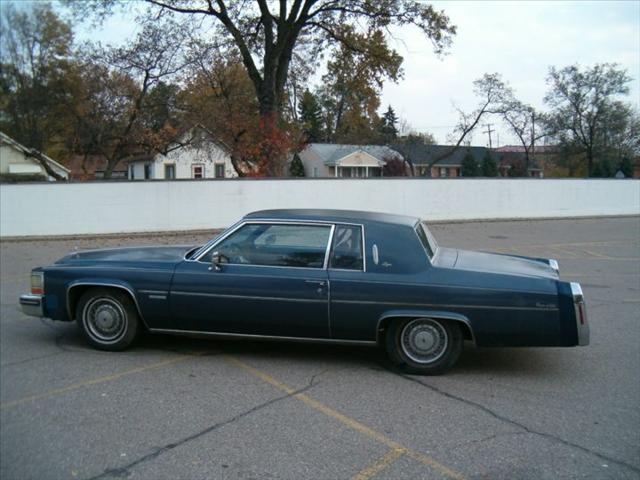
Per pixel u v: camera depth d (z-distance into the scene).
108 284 5.55
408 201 24.55
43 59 33.50
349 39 27.81
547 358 5.79
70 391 4.66
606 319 7.48
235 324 5.39
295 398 4.58
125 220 20.73
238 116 26.89
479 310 4.98
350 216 5.46
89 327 5.77
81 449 3.63
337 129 63.62
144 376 5.06
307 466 3.44
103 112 30.08
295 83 30.11
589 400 4.62
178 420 4.11
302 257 5.32
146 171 49.06
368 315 5.12
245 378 5.05
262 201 22.20
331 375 5.17
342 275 5.17
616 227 22.81
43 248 16.50
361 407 4.41
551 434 3.95
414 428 4.03
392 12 26.09
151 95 29.03
